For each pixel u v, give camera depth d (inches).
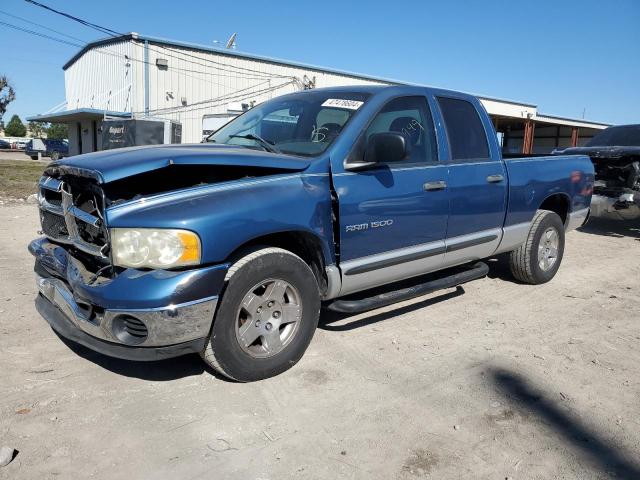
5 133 4121.6
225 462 108.0
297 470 106.4
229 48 1119.0
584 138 1790.1
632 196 347.3
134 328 122.0
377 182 157.8
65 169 135.4
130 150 143.3
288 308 142.9
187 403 129.2
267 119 183.0
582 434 122.0
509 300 216.7
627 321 196.2
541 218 227.9
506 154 253.8
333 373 146.9
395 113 170.1
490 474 107.2
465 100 197.6
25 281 222.8
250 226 129.2
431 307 203.8
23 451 109.0
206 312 123.7
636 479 107.0
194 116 1082.7
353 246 153.7
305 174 144.9
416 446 115.5
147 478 102.5
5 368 144.0
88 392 133.0
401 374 148.1
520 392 140.3
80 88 1373.0
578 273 263.1
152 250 119.2
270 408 128.3
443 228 180.7
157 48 1034.1
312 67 1193.4
